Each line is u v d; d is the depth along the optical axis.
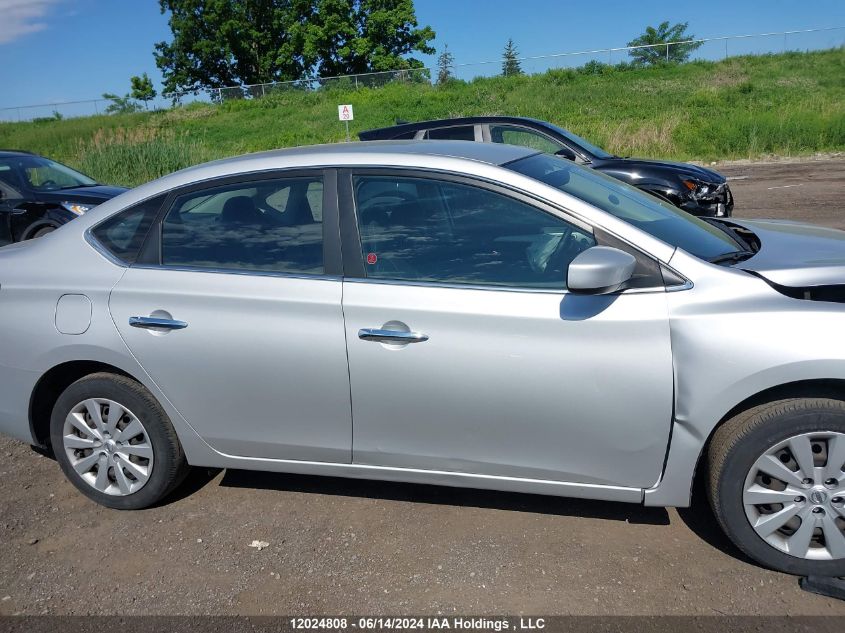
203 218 3.50
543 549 3.20
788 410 2.77
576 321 2.94
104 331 3.48
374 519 3.51
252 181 3.47
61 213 8.93
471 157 3.38
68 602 3.03
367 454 3.31
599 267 2.76
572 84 35.31
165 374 3.44
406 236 3.22
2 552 3.40
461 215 3.20
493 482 3.21
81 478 3.72
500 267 3.11
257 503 3.72
